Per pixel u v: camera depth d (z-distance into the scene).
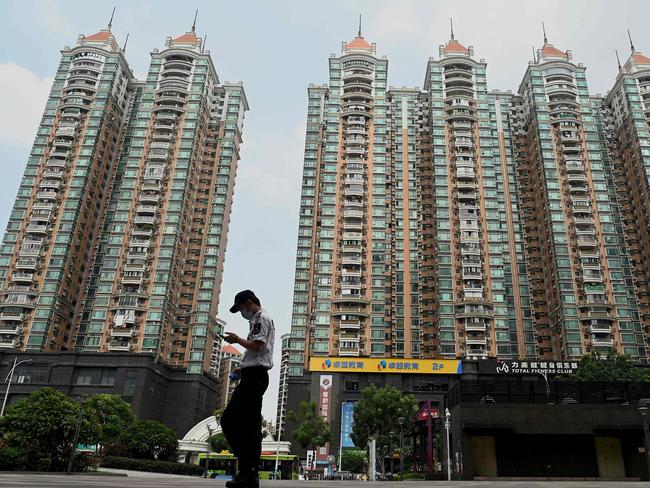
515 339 83.81
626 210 91.94
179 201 88.56
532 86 98.19
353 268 85.88
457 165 91.00
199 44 104.50
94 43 99.50
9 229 83.31
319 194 96.62
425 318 84.69
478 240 85.12
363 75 101.12
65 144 89.31
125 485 6.52
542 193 90.88
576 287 81.38
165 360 81.19
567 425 29.50
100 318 79.38
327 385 73.19
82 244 86.38
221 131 102.50
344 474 55.25
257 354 5.16
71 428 30.50
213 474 55.84
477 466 29.55
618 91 98.88
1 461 27.39
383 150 95.50
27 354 75.38
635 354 76.94
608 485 12.10
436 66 100.56
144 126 94.38
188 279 89.44
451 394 34.81
